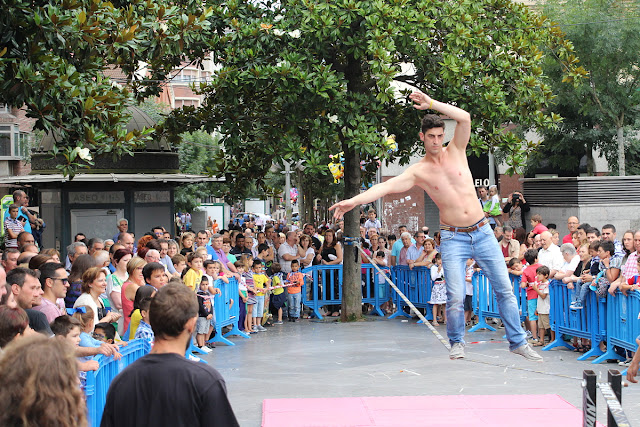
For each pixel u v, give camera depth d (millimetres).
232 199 16688
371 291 17047
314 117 14219
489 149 15000
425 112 15070
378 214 24359
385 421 7406
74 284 8164
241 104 14906
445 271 5980
